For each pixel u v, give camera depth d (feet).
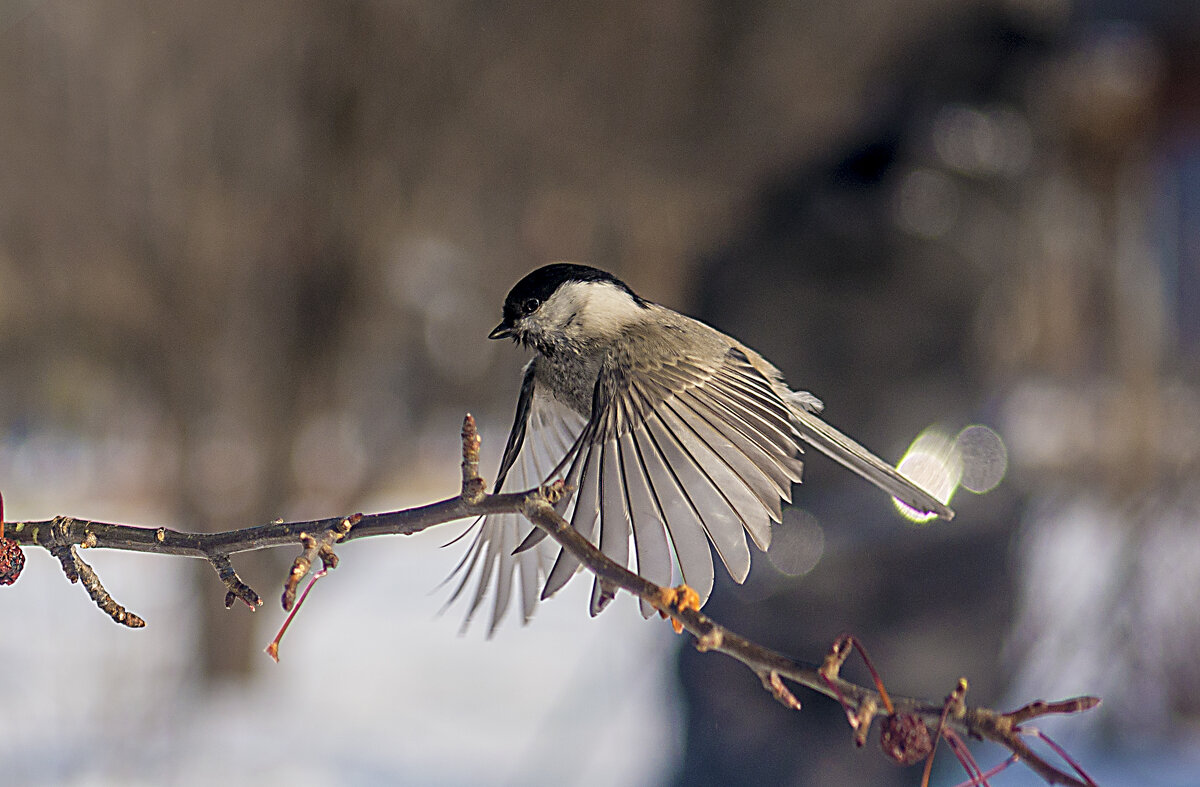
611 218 41.63
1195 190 57.06
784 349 24.82
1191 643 31.96
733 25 40.24
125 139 38.63
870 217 24.70
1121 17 53.98
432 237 41.88
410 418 45.39
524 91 39.58
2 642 36.45
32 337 40.91
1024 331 29.19
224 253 40.40
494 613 12.01
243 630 44.65
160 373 42.01
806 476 24.41
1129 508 30.25
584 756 33.88
